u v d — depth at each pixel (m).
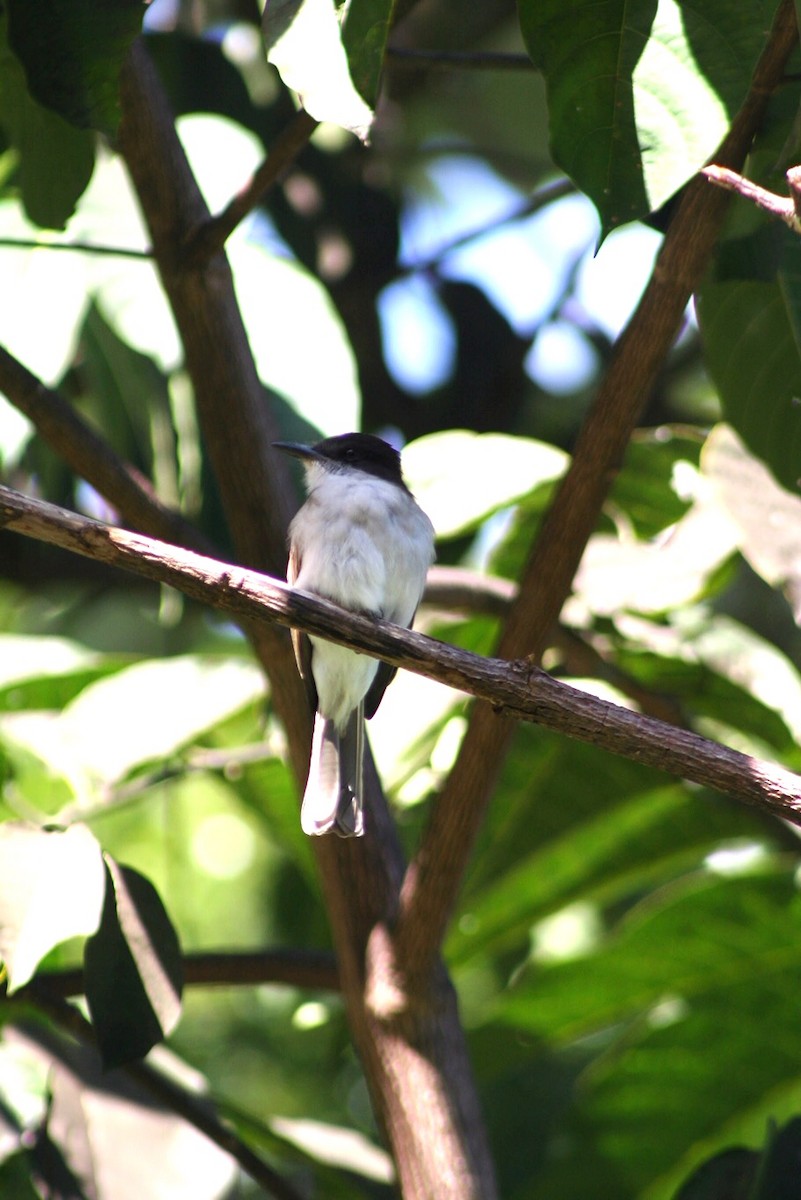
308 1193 8.50
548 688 5.08
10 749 8.84
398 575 7.96
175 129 6.92
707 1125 8.05
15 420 8.95
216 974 6.90
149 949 5.84
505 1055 8.72
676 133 4.76
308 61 4.94
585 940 11.55
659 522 9.79
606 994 8.41
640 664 8.84
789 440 6.99
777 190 5.83
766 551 7.45
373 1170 7.83
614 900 11.55
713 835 8.68
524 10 4.83
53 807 9.63
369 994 6.40
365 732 7.21
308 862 9.37
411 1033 6.34
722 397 7.00
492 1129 9.99
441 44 13.27
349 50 4.93
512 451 8.95
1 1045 7.40
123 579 11.33
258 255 8.58
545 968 8.24
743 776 4.93
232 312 6.93
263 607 5.20
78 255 8.84
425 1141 6.16
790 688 8.48
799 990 8.08
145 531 6.63
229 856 14.34
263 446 6.91
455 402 12.24
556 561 5.75
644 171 4.77
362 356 12.09
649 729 5.03
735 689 8.66
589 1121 8.10
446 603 8.69
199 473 8.92
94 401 9.83
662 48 4.79
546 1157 9.34
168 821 12.79
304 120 6.28
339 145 12.09
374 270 12.07
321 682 7.09
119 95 5.97
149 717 8.55
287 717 7.08
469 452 8.98
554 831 8.84
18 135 7.02
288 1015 14.13
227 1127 6.91
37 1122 7.17
